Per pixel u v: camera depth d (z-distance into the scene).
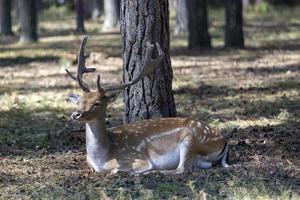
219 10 54.41
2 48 32.12
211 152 10.46
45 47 32.12
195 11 29.81
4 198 9.47
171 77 12.25
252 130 13.59
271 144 12.30
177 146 10.28
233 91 19.02
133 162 10.24
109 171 10.28
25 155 12.14
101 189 9.56
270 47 30.77
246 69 23.80
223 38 35.62
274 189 9.53
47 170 11.03
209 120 14.81
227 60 26.47
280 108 16.17
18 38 37.16
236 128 13.77
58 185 9.98
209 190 9.49
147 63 10.48
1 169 11.11
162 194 9.35
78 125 14.97
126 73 12.08
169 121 10.50
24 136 13.73
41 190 9.81
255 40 33.97
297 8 56.28
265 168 10.60
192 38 30.03
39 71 24.56
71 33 40.59
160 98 12.06
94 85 20.78
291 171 10.46
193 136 10.25
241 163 10.94
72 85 21.11
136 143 10.32
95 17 52.72
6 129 14.57
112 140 10.32
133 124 10.61
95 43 33.62
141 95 12.02
